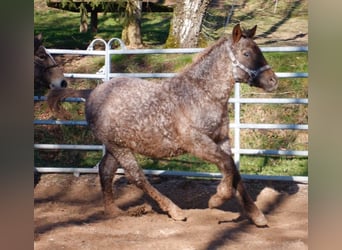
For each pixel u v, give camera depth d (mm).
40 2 14641
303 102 5609
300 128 5656
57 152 7488
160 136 4586
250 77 4523
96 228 4660
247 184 6027
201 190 5918
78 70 9320
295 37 10906
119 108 4648
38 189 6031
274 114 7754
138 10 10320
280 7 13898
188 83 4629
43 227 4676
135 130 4609
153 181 6246
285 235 4367
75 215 5129
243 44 4535
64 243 4180
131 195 5824
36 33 11984
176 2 9586
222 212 5156
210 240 4254
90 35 11742
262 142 7336
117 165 5031
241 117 7773
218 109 4586
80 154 7422
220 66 4586
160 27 12781
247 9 13727
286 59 8578
